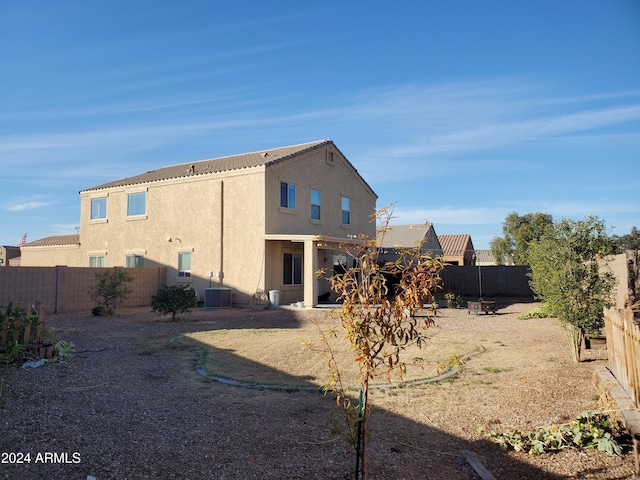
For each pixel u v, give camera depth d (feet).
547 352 33.40
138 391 23.22
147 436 17.03
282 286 70.33
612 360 20.43
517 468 15.21
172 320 51.72
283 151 81.66
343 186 86.53
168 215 76.33
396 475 14.48
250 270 67.72
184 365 29.48
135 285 70.85
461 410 20.81
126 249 81.20
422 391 23.88
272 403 21.65
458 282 99.45
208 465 14.76
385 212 13.19
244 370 28.14
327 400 22.22
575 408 20.71
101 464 14.55
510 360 31.04
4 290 55.47
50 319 52.85
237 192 69.72
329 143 82.33
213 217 71.41
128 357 31.63
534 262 35.65
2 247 163.32
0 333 28.27
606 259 29.55
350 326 12.30
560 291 29.53
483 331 44.70
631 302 28.53
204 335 40.81
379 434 17.89
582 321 28.84
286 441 16.94
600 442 16.42
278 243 69.67
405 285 12.64
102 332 42.68
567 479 14.42
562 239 29.94
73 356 31.04
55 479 13.44
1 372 25.17
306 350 33.45
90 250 86.28
